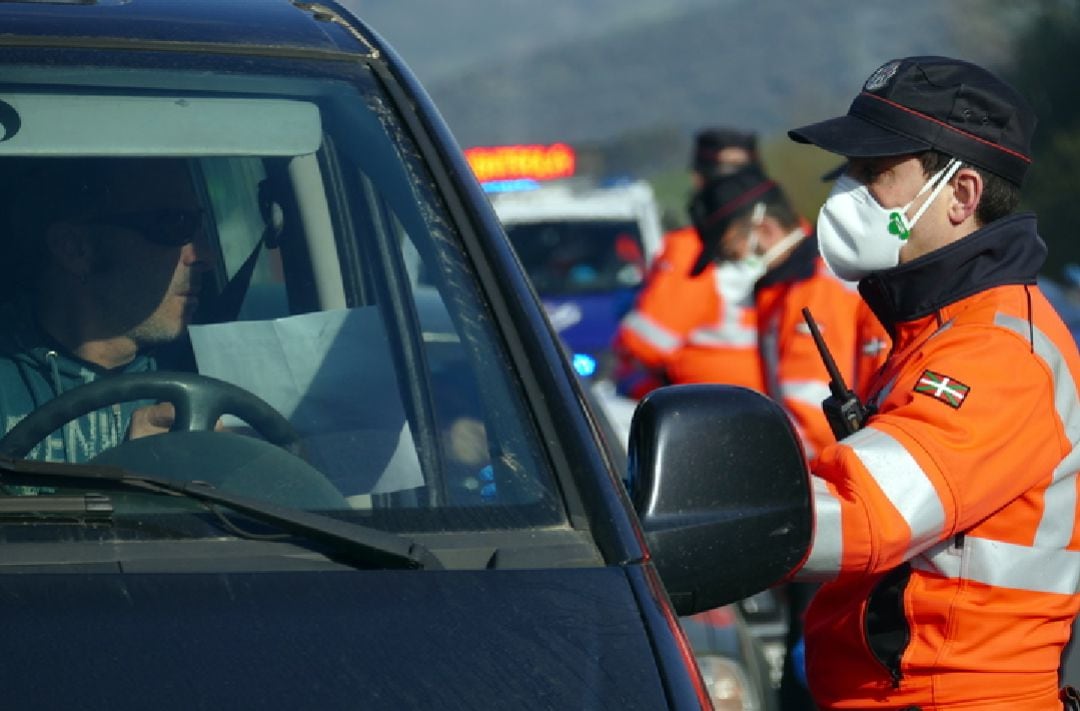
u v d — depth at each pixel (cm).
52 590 497
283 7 694
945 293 738
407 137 648
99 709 461
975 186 738
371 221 627
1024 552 718
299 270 626
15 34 634
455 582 521
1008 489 702
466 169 646
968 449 692
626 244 3095
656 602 525
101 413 585
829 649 754
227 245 625
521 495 563
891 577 727
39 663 471
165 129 626
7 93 616
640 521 559
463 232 625
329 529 532
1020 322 718
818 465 707
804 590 1198
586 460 570
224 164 629
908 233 746
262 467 575
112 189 615
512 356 595
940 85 741
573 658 498
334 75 657
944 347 720
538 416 580
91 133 618
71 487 535
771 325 1339
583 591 525
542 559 543
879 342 1241
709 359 1516
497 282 613
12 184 609
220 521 535
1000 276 734
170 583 505
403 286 616
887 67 756
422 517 557
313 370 604
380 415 590
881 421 706
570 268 3061
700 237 1541
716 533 562
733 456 570
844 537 687
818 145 741
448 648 495
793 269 1327
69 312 606
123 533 526
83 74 625
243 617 496
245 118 635
